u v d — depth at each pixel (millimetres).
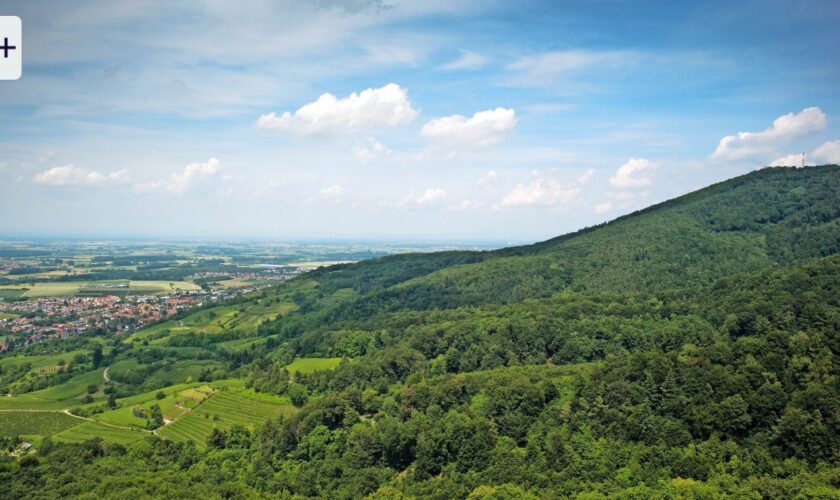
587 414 116750
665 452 100812
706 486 89250
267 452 131125
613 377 121875
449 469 113500
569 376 131000
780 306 129625
